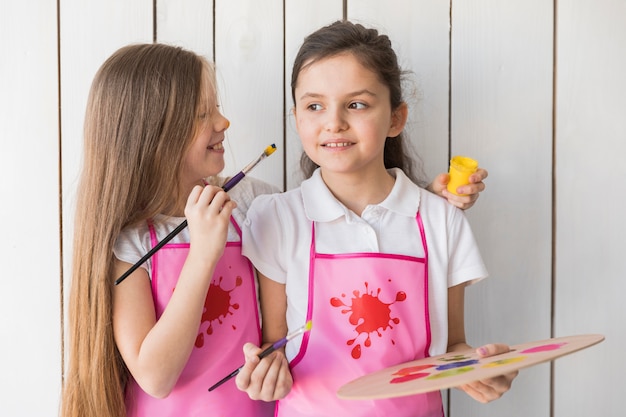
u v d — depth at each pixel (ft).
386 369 3.36
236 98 4.62
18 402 4.63
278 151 4.65
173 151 3.71
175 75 3.73
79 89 4.54
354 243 3.69
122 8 4.54
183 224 3.54
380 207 3.76
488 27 4.61
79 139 4.55
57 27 4.52
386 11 4.59
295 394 3.64
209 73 3.91
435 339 3.73
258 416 3.88
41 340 4.61
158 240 3.73
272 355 3.50
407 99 4.63
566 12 4.62
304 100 3.62
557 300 4.76
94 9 4.53
